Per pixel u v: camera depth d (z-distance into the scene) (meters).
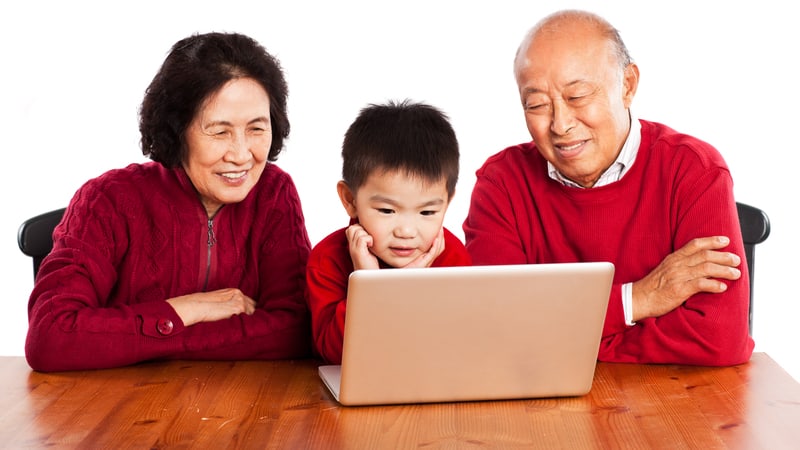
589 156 2.06
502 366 1.62
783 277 3.97
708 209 2.05
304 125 4.29
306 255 2.13
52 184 4.12
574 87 1.98
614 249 2.16
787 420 1.56
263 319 1.94
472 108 4.28
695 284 1.89
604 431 1.51
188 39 1.98
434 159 1.76
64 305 1.87
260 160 1.98
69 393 1.70
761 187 4.02
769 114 4.01
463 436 1.49
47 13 4.03
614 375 1.81
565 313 1.60
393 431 1.51
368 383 1.59
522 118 4.27
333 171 4.32
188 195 2.07
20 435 1.50
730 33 4.01
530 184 2.23
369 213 1.80
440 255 1.94
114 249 2.05
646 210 2.13
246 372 1.83
